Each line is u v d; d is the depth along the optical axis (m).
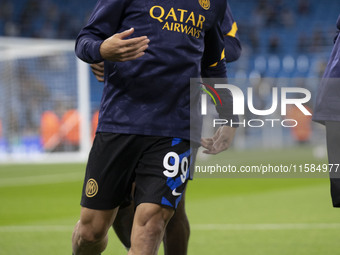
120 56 7.61
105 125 8.32
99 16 8.24
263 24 72.31
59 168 40.16
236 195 24.58
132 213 10.10
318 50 69.25
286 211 19.56
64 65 48.88
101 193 8.29
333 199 9.39
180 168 8.22
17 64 48.12
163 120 8.20
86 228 8.47
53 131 48.50
